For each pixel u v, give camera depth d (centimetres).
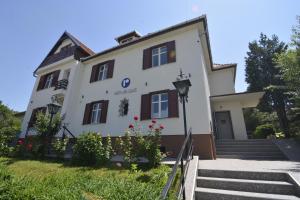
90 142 719
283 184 389
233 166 546
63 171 586
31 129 1430
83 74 1423
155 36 1102
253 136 1655
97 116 1197
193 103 859
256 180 438
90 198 317
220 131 1243
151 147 595
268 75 2595
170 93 936
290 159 695
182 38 1033
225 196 387
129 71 1150
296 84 1148
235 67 1388
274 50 2747
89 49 1694
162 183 409
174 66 984
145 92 1023
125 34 1447
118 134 1014
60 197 292
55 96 1370
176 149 821
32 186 324
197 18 973
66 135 1126
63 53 1571
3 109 1706
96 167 632
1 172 377
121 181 425
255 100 1241
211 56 1213
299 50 1105
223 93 1355
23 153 962
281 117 2323
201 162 645
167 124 883
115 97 1134
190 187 391
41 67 1700
